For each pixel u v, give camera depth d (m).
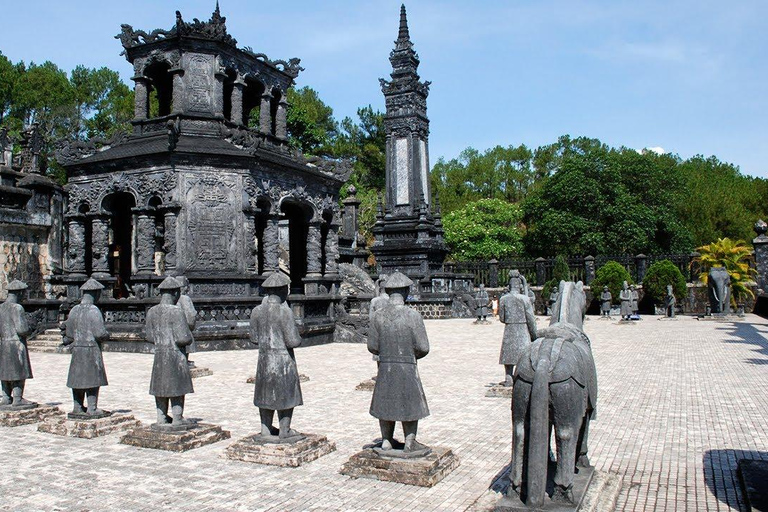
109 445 9.21
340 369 16.91
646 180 54.94
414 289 38.91
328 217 28.06
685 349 20.53
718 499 6.64
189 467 8.00
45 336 23.39
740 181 74.81
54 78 57.56
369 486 7.14
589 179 53.19
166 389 9.07
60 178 52.38
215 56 24.78
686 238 55.22
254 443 8.34
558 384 5.55
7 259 27.91
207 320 21.69
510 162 86.81
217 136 24.30
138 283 22.81
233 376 15.75
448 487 7.09
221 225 23.08
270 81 27.61
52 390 14.11
